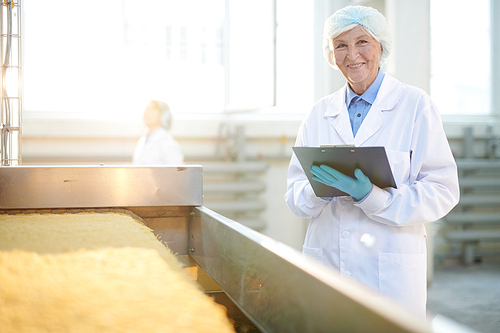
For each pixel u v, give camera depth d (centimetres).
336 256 144
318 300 59
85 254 89
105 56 359
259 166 368
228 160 368
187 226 146
